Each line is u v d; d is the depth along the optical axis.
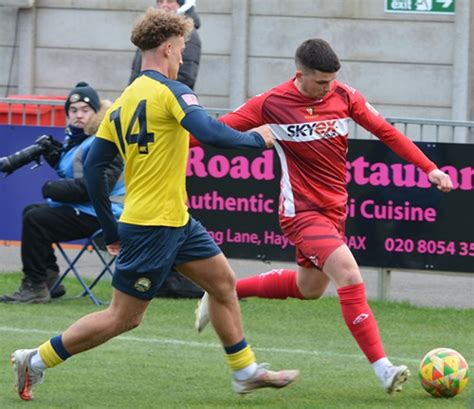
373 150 28.50
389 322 26.98
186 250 17.89
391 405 18.56
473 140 30.45
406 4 42.78
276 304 28.83
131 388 19.61
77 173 27.41
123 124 17.47
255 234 29.30
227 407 18.31
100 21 45.66
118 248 18.25
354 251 28.88
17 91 46.56
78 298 28.88
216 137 16.67
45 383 19.78
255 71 44.41
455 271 28.41
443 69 42.81
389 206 28.58
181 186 17.58
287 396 19.17
